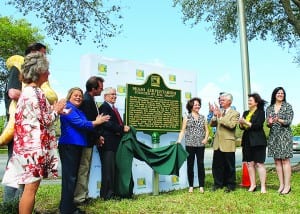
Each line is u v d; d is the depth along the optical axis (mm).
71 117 6309
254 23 16859
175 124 9219
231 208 7082
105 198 7551
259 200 7816
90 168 7562
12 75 5855
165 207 7094
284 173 8688
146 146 8234
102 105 7738
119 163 7766
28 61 4805
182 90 9664
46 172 4707
